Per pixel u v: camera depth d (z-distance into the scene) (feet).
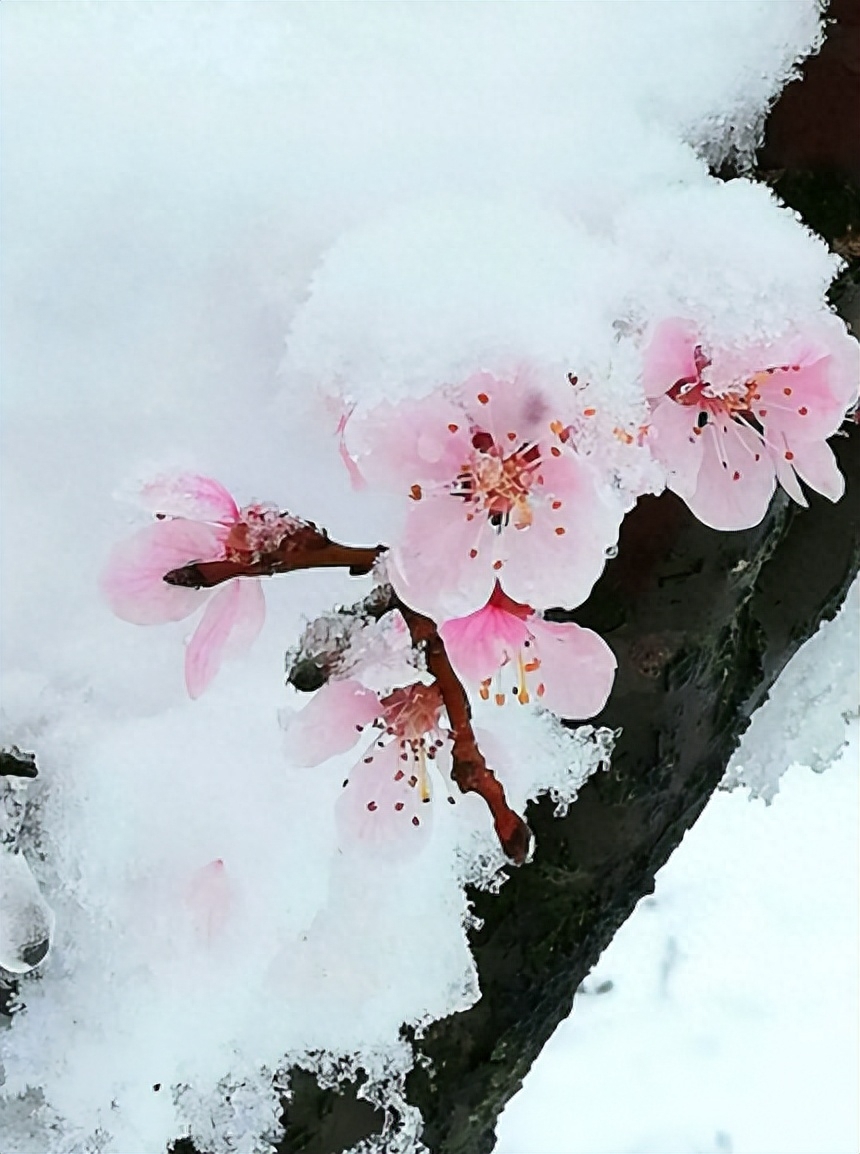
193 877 0.84
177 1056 0.89
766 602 1.01
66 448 0.83
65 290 0.83
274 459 0.79
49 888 0.85
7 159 0.84
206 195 0.83
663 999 2.13
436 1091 0.96
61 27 0.85
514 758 0.87
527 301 0.70
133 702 0.84
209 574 0.74
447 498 0.69
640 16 0.83
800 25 0.83
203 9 0.85
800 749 1.27
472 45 0.82
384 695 0.81
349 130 0.82
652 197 0.75
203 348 0.82
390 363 0.70
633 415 0.70
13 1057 0.89
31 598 0.84
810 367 0.72
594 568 0.69
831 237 0.84
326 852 0.86
